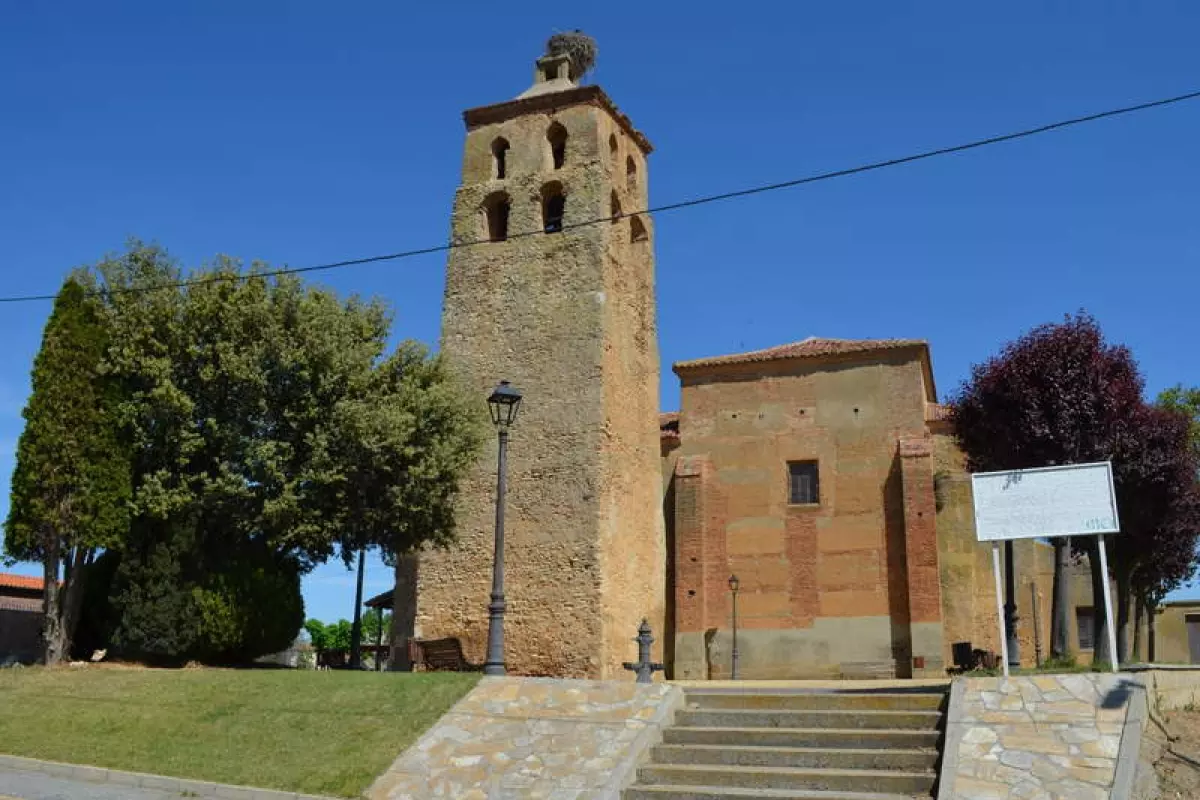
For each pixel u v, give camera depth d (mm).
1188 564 28078
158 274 24703
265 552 24266
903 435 32656
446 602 29109
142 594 22438
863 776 12312
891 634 30953
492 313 31266
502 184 32594
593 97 32156
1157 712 13602
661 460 34250
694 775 12977
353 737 15453
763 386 34719
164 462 23500
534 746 14336
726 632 32375
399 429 23828
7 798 13234
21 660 25641
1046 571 32438
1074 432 21844
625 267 32750
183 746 15727
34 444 22375
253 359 23281
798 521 32906
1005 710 13094
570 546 28141
